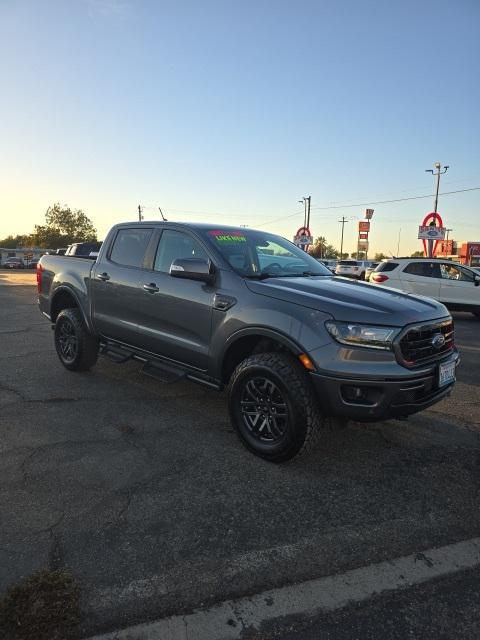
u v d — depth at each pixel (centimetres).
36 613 210
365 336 319
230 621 212
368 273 1977
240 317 371
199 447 388
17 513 288
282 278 397
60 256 623
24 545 258
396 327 324
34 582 228
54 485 322
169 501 307
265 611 218
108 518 286
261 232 494
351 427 440
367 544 269
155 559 250
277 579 239
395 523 290
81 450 376
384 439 416
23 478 330
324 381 323
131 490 318
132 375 588
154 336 455
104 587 229
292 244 511
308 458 374
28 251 8856
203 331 405
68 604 215
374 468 361
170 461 362
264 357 355
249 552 259
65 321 582
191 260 392
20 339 813
